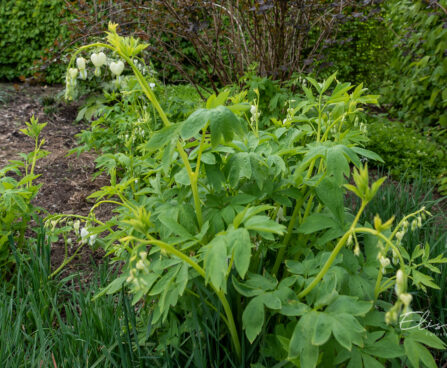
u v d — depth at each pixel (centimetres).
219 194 212
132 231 219
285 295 179
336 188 202
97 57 188
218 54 624
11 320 251
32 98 817
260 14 510
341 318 160
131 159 285
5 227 294
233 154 200
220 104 175
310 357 158
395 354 176
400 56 777
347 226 204
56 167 523
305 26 534
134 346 228
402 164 537
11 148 577
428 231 326
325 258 196
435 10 602
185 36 556
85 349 214
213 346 214
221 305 209
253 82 496
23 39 987
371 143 562
